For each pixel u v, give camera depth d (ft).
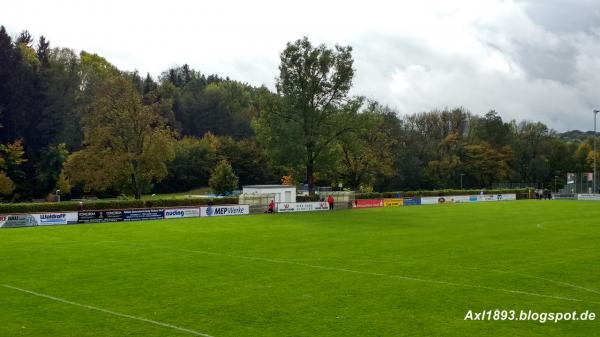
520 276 73.97
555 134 491.31
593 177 351.46
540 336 47.70
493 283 69.26
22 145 308.19
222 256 92.68
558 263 84.99
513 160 446.19
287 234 130.00
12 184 271.90
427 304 58.34
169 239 119.34
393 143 372.99
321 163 262.67
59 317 53.42
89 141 217.77
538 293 63.72
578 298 61.26
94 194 333.42
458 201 316.40
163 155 223.92
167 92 501.97
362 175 320.50
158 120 230.89
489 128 457.27
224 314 54.34
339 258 90.38
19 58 319.68
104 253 96.58
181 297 61.52
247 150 421.59
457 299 60.59
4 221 151.02
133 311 55.57
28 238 122.11
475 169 427.33
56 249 102.22
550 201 313.32
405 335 47.80
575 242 112.57
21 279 72.02
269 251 99.09
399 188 395.14
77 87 366.84
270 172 417.49
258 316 53.57
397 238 120.57
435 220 173.37
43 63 351.25
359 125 256.11
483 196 331.16
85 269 79.46
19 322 51.80
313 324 50.93
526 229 141.38
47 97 333.83
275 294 62.95
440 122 463.42
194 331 48.83
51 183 305.73
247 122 518.78
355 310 55.83
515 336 47.65
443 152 436.76
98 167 218.79
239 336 47.44
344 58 253.85
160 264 83.97
